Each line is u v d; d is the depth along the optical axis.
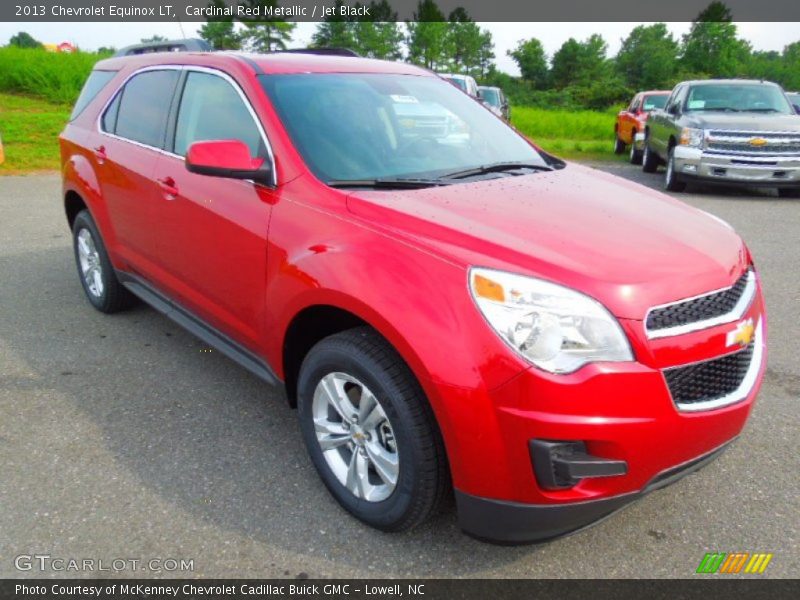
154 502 3.01
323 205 2.96
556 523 2.42
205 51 4.31
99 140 4.72
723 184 11.71
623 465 2.35
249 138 3.40
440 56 80.31
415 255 2.55
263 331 3.22
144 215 4.12
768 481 3.21
